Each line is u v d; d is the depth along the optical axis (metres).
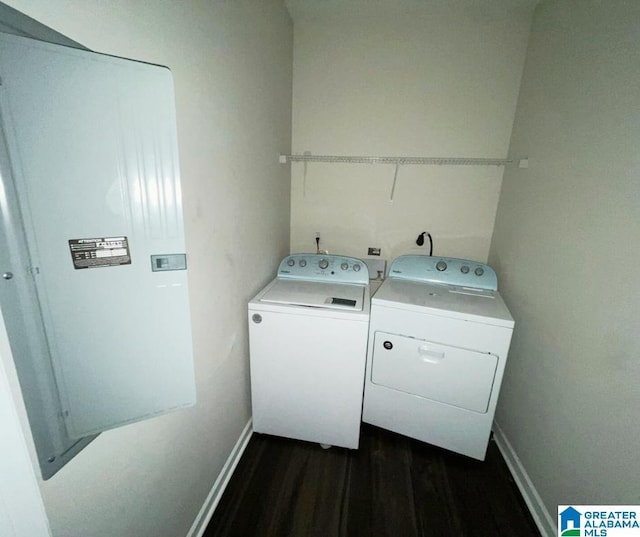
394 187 2.09
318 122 2.07
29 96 0.51
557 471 1.22
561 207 1.31
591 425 1.06
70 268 0.61
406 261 1.93
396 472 1.54
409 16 1.81
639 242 0.92
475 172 1.96
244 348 1.61
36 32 0.53
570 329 1.21
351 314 1.44
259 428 1.71
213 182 1.14
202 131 1.04
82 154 0.58
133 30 0.74
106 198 0.63
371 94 1.96
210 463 1.31
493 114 1.85
